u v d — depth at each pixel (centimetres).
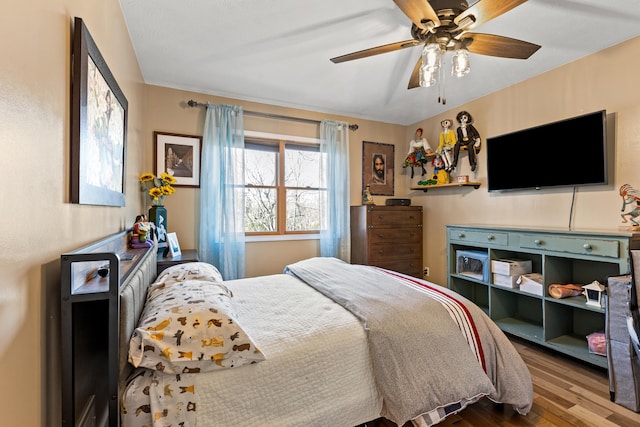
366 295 175
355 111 394
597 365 207
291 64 268
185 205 320
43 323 85
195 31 219
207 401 108
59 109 95
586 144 237
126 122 191
